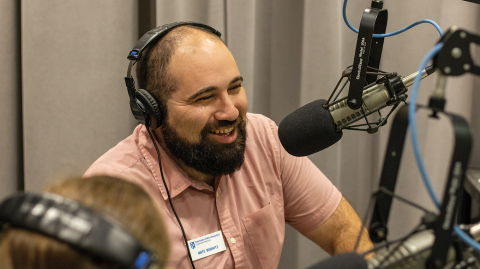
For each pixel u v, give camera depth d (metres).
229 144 0.94
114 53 1.41
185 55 0.89
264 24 1.56
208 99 0.91
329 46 1.43
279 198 1.12
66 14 1.36
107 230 0.33
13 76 1.44
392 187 0.55
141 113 0.91
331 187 1.19
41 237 0.32
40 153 1.41
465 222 1.09
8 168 1.46
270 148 1.12
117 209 0.36
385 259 0.49
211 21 1.44
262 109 1.62
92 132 1.42
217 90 0.90
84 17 1.37
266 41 1.57
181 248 0.94
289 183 1.15
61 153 1.41
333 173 1.50
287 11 1.53
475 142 1.49
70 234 0.31
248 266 1.03
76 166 1.42
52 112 1.40
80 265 0.31
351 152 1.58
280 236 1.10
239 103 0.94
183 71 0.88
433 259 0.46
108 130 1.44
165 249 0.38
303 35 1.47
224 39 1.47
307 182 1.15
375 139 1.56
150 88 0.92
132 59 0.90
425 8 1.39
